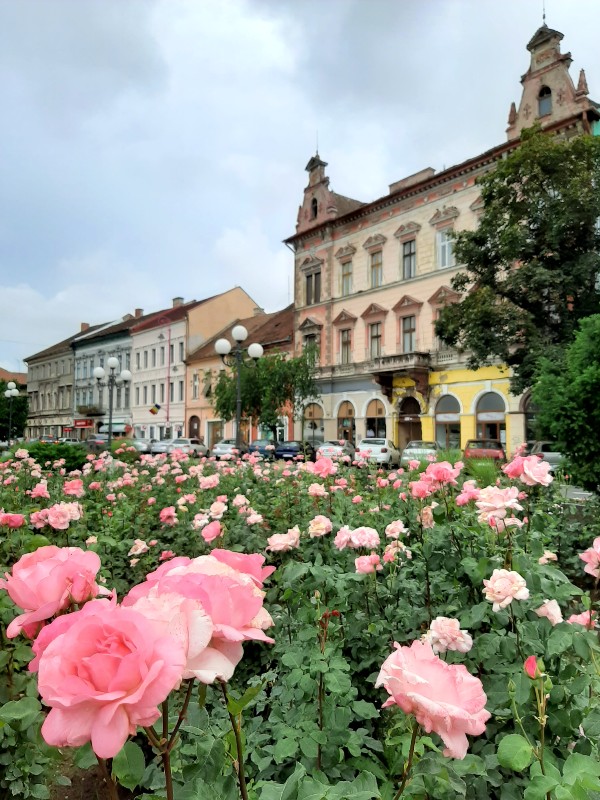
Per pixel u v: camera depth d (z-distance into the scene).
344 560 3.34
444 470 3.28
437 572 2.99
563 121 22.45
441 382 27.17
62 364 65.06
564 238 17.16
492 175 17.83
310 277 35.28
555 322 18.08
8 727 2.16
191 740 1.94
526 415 24.08
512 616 2.21
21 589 1.30
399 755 1.76
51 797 2.51
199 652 0.98
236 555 1.40
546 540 3.71
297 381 27.64
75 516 3.60
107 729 0.84
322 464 5.07
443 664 1.25
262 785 1.53
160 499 6.81
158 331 48.97
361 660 2.57
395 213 29.66
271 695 2.37
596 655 2.05
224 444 30.27
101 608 1.04
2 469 8.86
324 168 34.62
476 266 19.00
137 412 51.47
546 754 1.63
